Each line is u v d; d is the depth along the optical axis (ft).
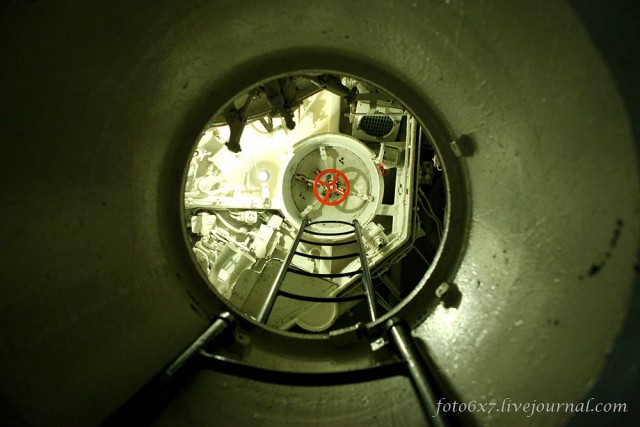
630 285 2.44
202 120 5.51
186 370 3.80
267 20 4.68
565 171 3.14
